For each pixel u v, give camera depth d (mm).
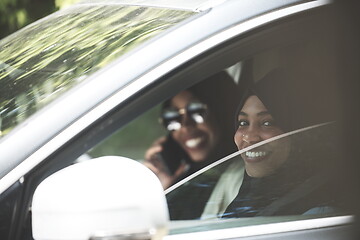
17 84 2871
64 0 7391
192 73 2654
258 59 2957
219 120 3465
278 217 2750
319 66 2885
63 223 2166
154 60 2639
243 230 2676
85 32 3105
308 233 2697
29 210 2467
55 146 2502
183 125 4227
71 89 2633
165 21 2816
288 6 2787
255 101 2932
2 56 3252
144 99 2598
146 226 2166
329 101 2893
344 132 2871
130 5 3225
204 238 2648
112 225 2160
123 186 2174
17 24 7953
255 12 2760
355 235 2711
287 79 2910
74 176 2201
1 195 2451
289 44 2785
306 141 2861
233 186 2805
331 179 2824
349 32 2854
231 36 2707
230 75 3305
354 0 2836
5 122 2641
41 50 3133
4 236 2441
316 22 2811
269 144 2867
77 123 2527
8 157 2486
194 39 2682
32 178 2477
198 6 2826
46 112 2553
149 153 4637
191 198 2766
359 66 2852
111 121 2559
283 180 2818
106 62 2723
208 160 3645
